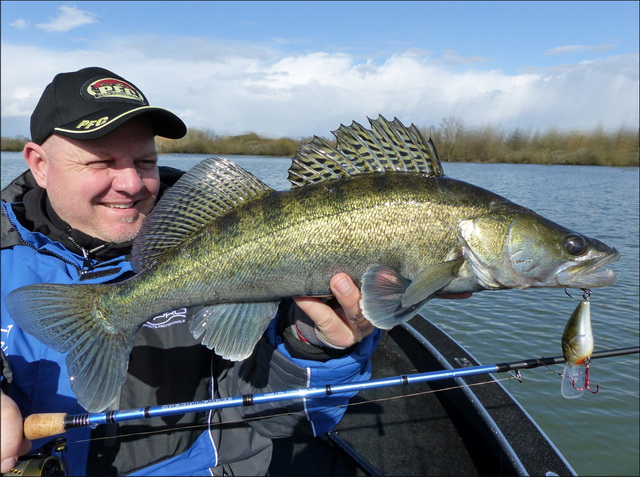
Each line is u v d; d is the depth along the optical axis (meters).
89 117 0.58
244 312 0.59
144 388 0.63
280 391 0.57
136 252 0.58
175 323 0.65
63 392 0.59
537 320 1.82
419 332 1.03
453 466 0.76
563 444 1.22
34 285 0.53
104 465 0.60
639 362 1.60
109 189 0.62
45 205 0.67
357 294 0.56
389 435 0.83
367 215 0.58
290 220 0.57
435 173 0.62
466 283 0.61
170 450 0.63
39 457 0.52
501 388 0.82
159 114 0.62
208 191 0.58
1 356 0.56
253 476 0.67
